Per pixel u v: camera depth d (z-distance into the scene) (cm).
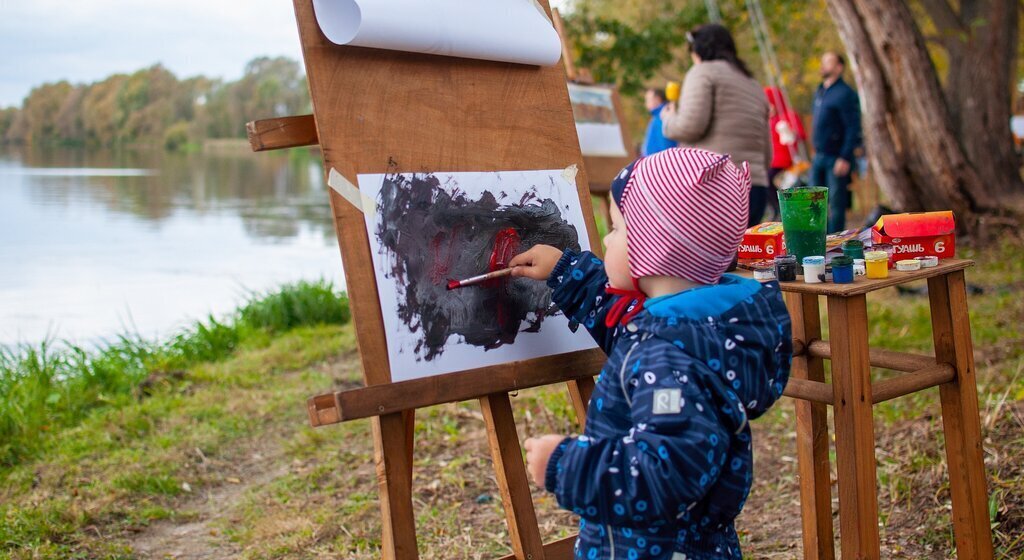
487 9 209
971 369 221
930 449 330
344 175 185
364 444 415
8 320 730
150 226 1352
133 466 389
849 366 198
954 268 212
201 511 355
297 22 187
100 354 574
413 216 193
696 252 156
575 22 1126
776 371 163
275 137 191
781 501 328
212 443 418
